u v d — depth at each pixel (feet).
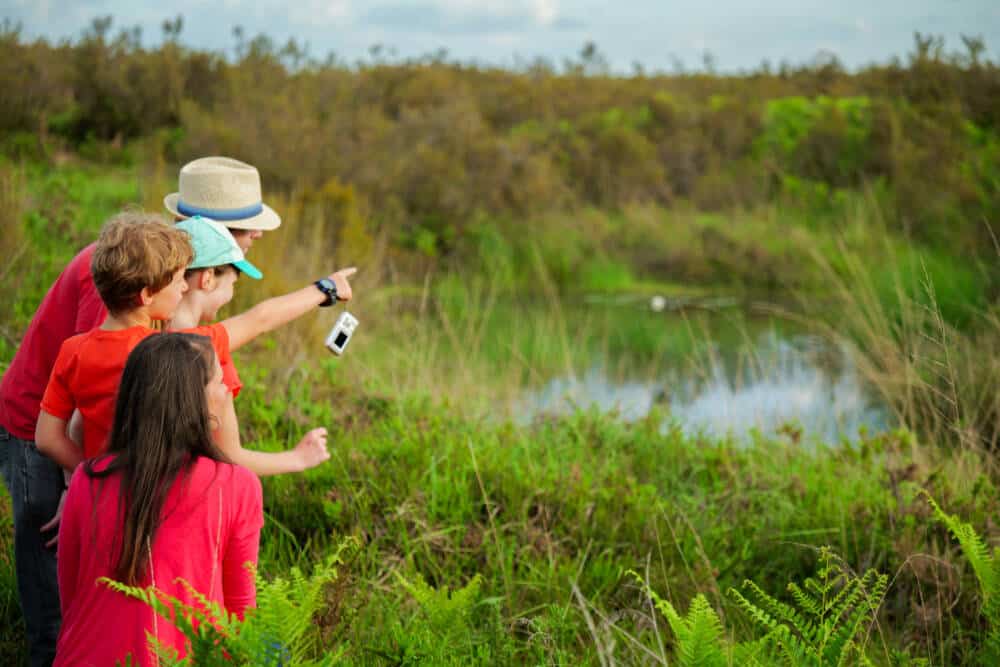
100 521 6.83
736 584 12.41
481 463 14.71
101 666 6.70
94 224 27.32
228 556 7.12
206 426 7.00
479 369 24.23
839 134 56.54
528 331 35.19
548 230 50.57
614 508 13.96
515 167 53.72
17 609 10.48
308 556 12.20
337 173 47.88
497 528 12.89
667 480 16.28
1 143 39.50
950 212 43.98
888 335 19.35
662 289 47.21
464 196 49.75
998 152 52.34
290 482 13.62
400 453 14.79
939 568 12.16
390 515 12.94
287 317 9.71
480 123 56.75
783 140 61.16
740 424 22.68
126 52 56.95
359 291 27.50
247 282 21.72
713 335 36.52
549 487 14.23
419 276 43.88
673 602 11.73
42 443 8.04
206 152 46.70
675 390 27.20
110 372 7.85
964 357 19.43
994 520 13.26
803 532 13.60
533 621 9.58
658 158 60.85
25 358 8.87
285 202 33.68
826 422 22.65
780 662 8.71
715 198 57.36
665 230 52.90
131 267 7.78
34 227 23.94
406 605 11.00
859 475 16.37
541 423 18.57
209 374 7.08
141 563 6.68
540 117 67.51
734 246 48.85
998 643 7.89
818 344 33.63
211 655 5.98
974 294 30.91
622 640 10.62
